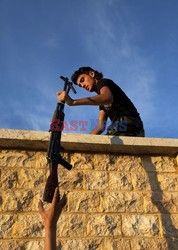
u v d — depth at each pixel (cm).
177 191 417
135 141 424
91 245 360
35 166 412
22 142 414
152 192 410
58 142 330
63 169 412
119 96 421
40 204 228
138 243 368
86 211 382
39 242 356
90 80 440
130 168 427
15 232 360
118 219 382
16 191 389
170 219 392
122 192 404
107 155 434
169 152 445
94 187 403
